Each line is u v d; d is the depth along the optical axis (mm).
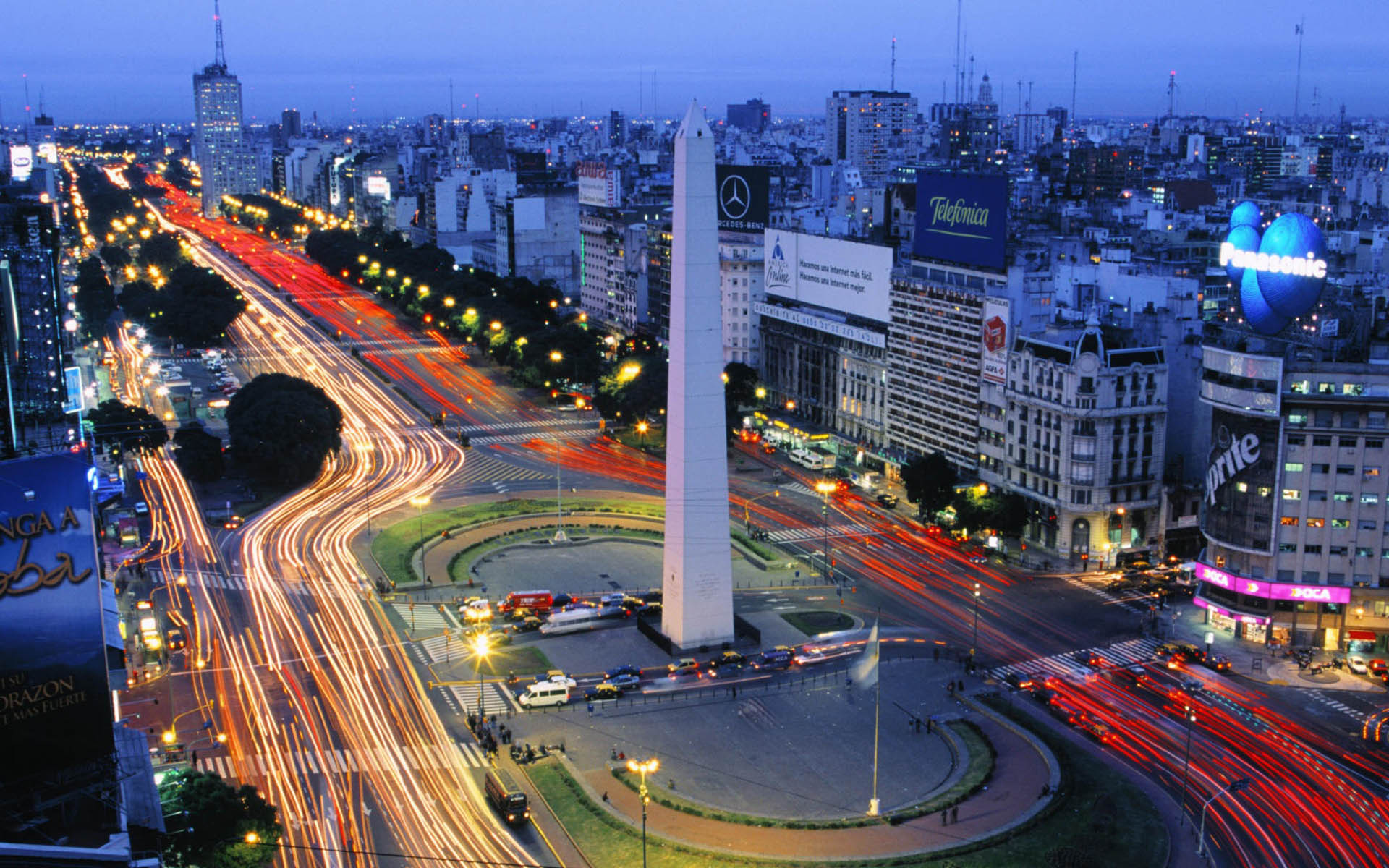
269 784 159125
